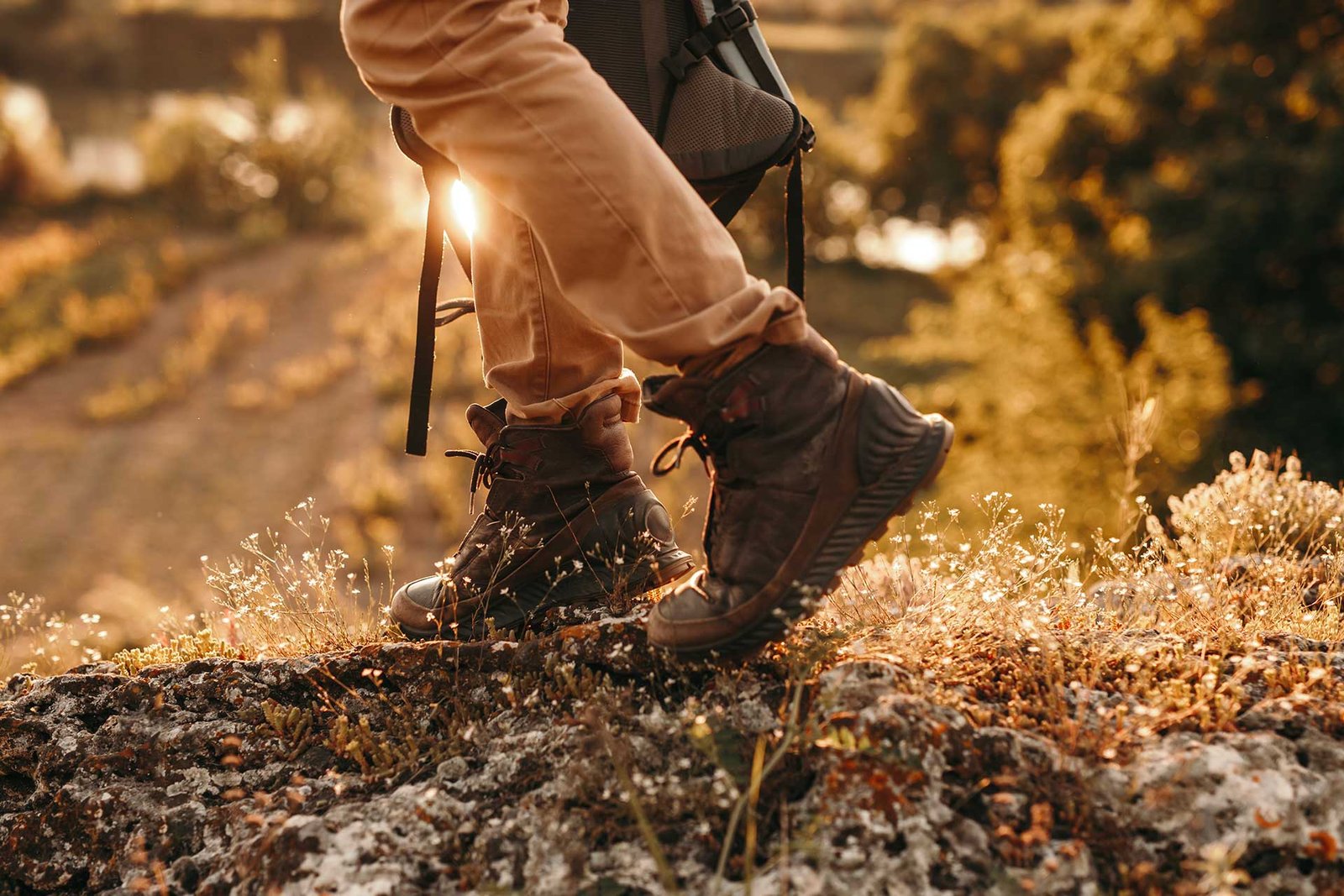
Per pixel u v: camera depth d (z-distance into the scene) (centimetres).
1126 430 282
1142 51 1499
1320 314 1270
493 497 184
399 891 142
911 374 1845
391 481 1206
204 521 1181
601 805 147
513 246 167
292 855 148
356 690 183
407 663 182
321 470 1306
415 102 140
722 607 148
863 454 144
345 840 149
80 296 2017
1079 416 1142
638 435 1259
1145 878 133
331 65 5175
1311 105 1279
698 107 159
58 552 1102
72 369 1741
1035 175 1623
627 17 158
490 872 143
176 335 1886
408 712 177
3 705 193
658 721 158
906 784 139
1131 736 149
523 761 159
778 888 132
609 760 152
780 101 160
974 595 188
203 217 2756
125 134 3997
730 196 170
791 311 143
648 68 158
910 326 2491
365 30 139
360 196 2816
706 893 135
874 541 149
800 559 145
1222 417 1120
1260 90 1333
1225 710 153
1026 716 154
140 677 193
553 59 136
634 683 172
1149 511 243
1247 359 1255
